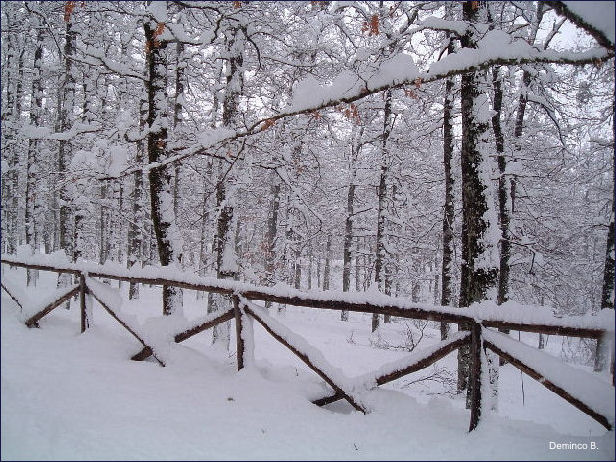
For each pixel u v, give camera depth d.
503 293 12.54
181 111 11.71
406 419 3.51
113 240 22.66
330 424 3.42
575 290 16.47
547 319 3.21
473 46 5.71
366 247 28.72
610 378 3.27
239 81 8.91
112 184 18.12
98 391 3.59
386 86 4.46
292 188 9.20
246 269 13.51
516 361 3.29
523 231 13.46
